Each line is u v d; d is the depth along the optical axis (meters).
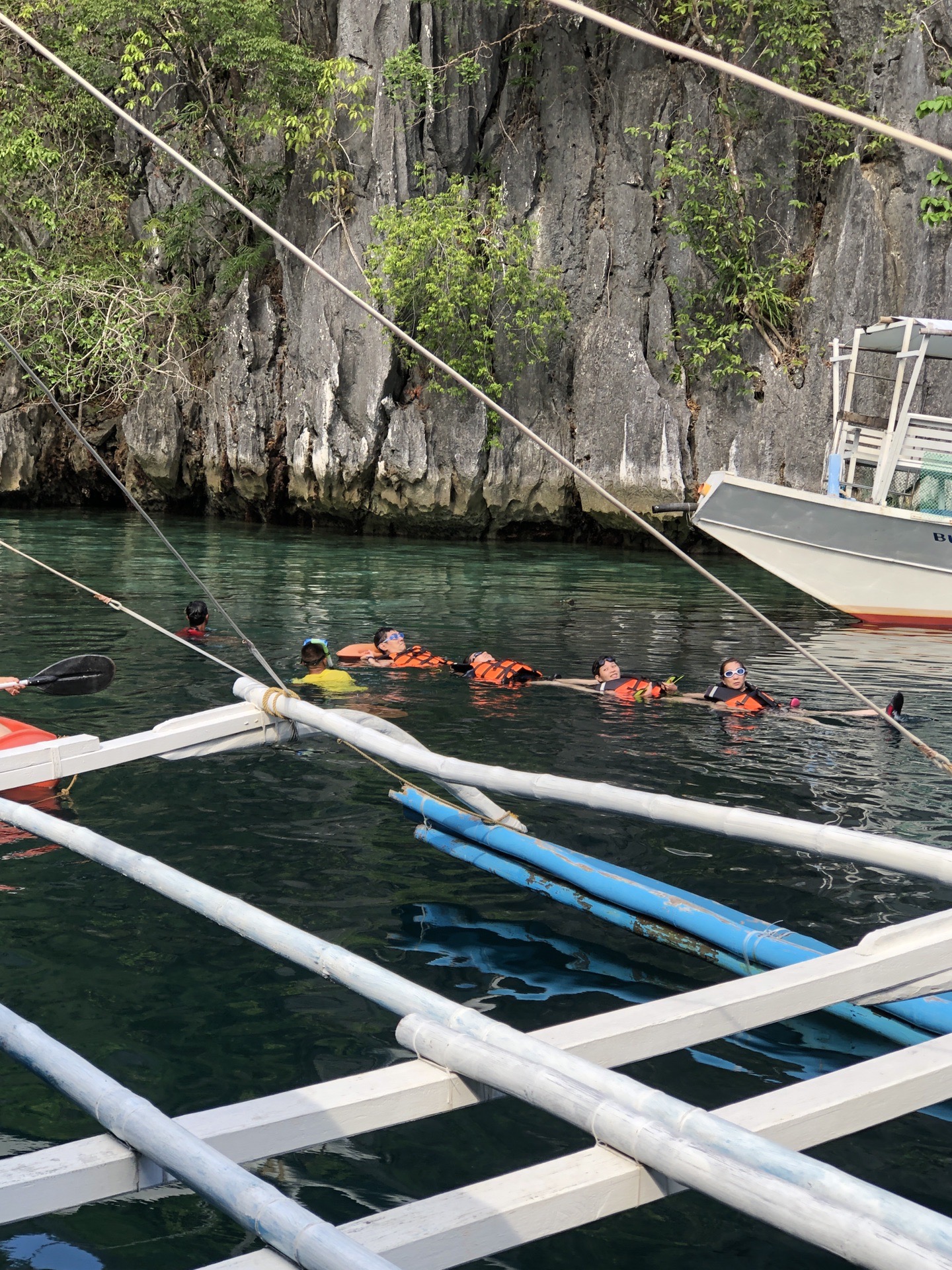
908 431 15.55
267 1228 2.11
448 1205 2.28
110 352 25.41
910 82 20.80
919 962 3.36
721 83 21.97
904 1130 3.20
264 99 24.31
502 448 23.67
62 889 4.88
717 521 15.25
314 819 5.82
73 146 26.78
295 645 10.84
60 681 7.00
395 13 22.83
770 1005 3.11
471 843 5.52
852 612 14.82
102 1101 2.54
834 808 6.07
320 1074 3.38
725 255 22.06
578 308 23.47
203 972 4.09
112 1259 2.63
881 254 21.19
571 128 23.11
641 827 5.81
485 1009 3.83
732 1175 2.17
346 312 23.80
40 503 28.70
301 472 24.88
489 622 12.72
